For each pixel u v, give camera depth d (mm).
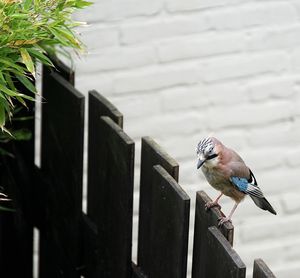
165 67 12414
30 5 7891
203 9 12336
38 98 11234
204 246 7996
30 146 10758
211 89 12672
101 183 9539
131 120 12484
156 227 8547
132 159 8797
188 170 12836
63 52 10258
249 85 12805
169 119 12617
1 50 7805
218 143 9367
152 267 8727
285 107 12992
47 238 10891
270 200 13320
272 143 13094
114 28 12062
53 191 10516
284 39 12742
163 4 12164
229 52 12602
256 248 13414
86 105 12273
